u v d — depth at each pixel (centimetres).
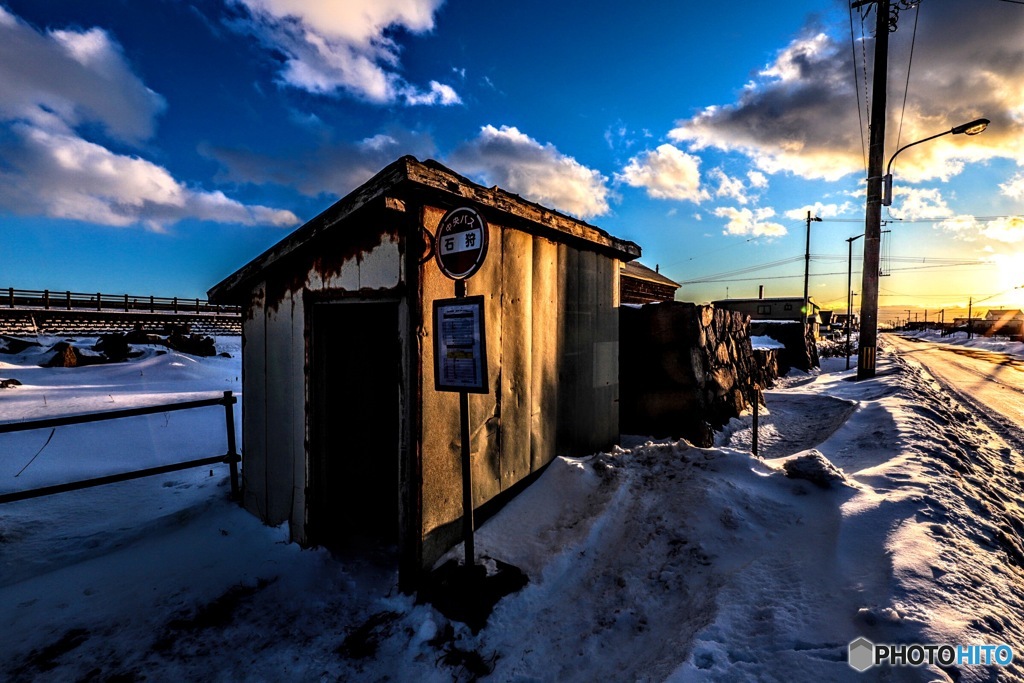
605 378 518
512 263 376
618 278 545
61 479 522
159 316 2720
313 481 374
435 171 290
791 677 175
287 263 397
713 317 840
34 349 1706
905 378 1182
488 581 293
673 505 328
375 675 247
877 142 1237
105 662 253
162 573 338
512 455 381
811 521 296
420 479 303
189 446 677
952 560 238
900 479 365
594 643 243
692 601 248
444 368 288
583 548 313
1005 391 1386
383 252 317
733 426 771
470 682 236
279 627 285
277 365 408
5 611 294
